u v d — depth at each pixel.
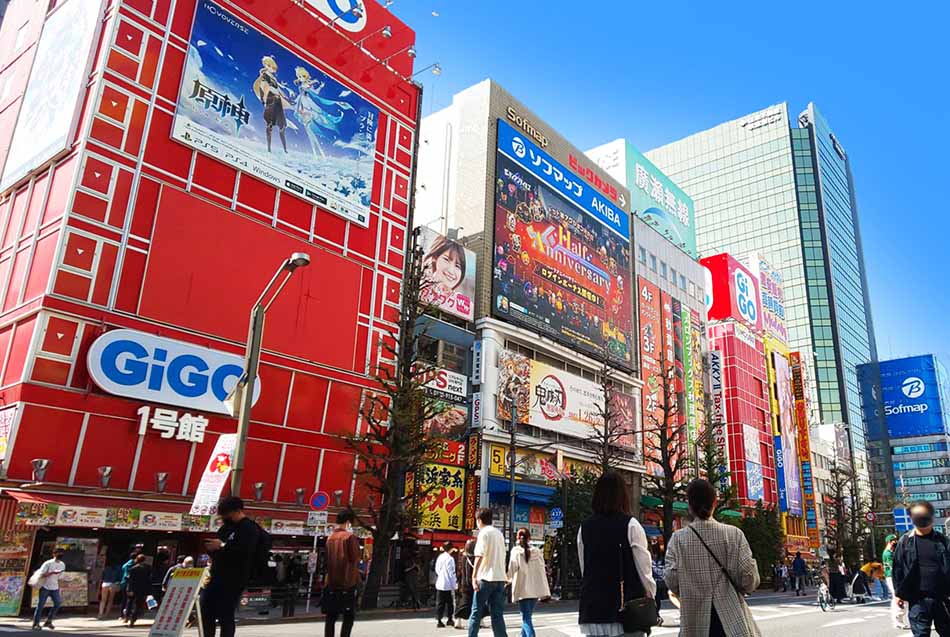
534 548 9.26
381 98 30.45
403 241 30.09
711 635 4.48
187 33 23.59
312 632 12.78
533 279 38.03
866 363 110.00
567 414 37.69
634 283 48.66
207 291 22.44
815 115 112.81
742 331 59.41
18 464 17.64
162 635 6.10
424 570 27.77
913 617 6.59
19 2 28.39
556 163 42.22
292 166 25.89
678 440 47.75
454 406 31.81
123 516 18.19
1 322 20.30
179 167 22.56
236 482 12.80
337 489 24.80
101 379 19.30
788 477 60.75
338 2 29.12
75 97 21.45
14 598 16.52
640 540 4.64
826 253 102.81
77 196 20.14
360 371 26.78
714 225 112.69
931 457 103.81
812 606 23.42
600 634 4.50
